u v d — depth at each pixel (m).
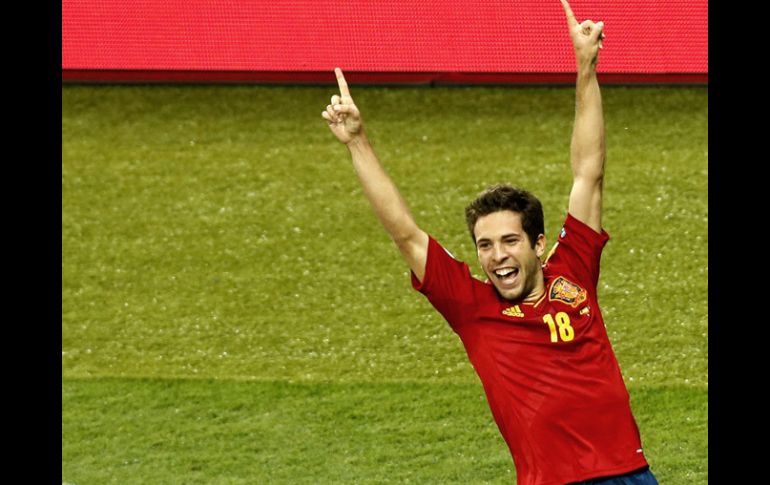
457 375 30.89
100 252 34.84
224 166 36.91
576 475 17.14
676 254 33.91
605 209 35.19
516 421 17.41
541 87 38.47
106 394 30.53
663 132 37.16
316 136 37.66
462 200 35.59
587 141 18.20
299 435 28.84
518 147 36.91
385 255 34.44
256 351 31.94
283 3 38.72
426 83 38.56
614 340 31.69
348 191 36.16
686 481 26.94
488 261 17.52
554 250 18.22
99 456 28.34
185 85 39.06
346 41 38.06
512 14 38.25
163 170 36.91
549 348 17.45
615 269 33.62
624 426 17.41
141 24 38.41
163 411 29.89
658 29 37.97
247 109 38.34
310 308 33.06
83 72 38.28
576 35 18.14
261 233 35.12
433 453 28.03
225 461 28.03
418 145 37.12
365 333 32.25
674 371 30.69
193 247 34.88
